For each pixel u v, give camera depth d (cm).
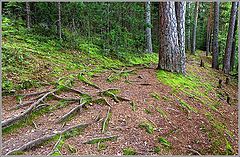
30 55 1040
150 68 1338
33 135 604
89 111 764
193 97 1077
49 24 1438
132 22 1555
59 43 1316
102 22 1507
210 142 762
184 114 887
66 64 1108
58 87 851
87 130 669
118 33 1494
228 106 1204
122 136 664
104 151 596
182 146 692
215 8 2003
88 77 1034
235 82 1775
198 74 1648
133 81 1080
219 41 2698
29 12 1414
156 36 2238
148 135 695
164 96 973
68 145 589
